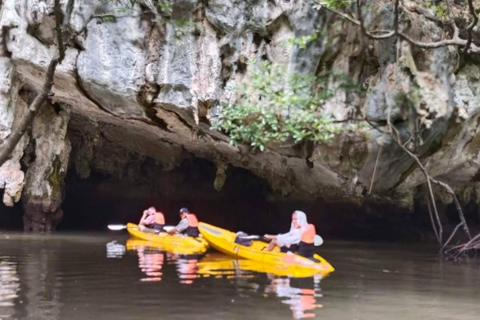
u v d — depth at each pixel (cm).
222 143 1195
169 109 1043
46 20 973
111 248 966
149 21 983
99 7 970
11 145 383
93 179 1745
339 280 650
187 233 1041
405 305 503
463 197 1374
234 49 1005
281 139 869
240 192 1762
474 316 459
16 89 1077
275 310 461
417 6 1026
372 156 1064
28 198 1308
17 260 783
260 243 914
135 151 1537
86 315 432
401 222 1559
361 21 648
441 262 899
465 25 1021
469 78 1053
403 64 1003
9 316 423
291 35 997
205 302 488
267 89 877
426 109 1006
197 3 990
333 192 1404
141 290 544
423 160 1112
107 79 991
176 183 1764
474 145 1111
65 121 1291
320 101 863
